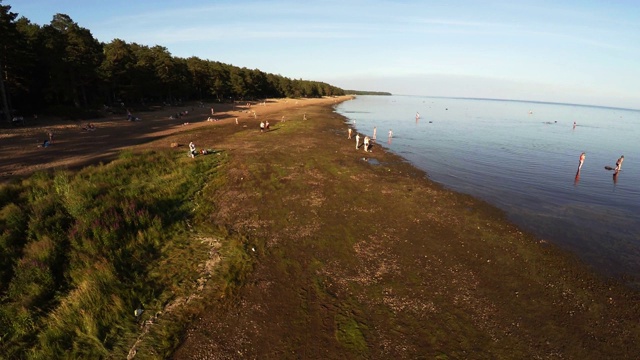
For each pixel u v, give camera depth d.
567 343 11.23
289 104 125.00
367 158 36.88
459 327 11.83
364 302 13.07
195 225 19.06
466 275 14.93
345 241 17.73
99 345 10.73
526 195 26.58
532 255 16.80
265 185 26.09
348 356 10.61
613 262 16.58
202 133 51.19
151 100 94.31
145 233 17.19
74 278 13.63
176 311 12.32
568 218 22.02
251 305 12.74
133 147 38.91
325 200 23.39
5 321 11.46
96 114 61.59
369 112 113.69
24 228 16.81
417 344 11.08
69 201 19.22
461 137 58.00
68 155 34.28
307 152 38.22
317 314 12.39
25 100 56.09
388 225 19.83
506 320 12.23
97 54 67.81
